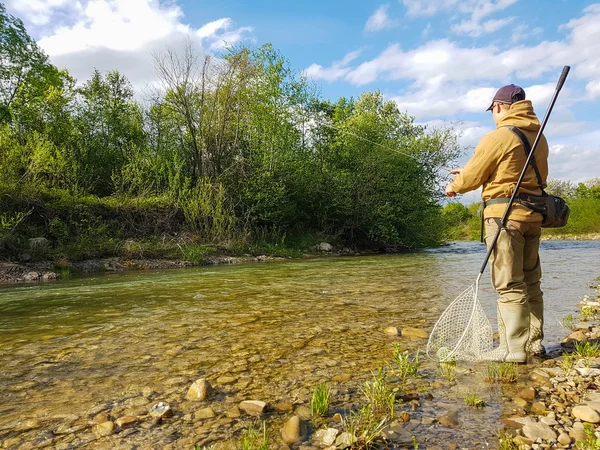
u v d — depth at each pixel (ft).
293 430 6.93
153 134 65.51
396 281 26.35
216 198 53.11
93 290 24.00
